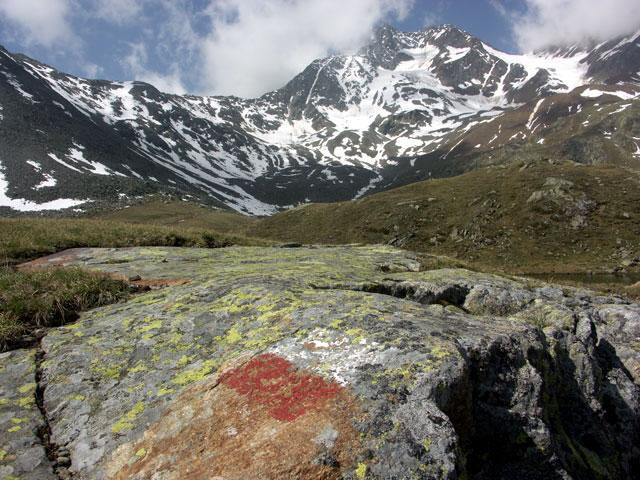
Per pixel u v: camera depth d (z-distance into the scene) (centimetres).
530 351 765
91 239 1984
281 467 443
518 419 679
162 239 2178
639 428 991
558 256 7556
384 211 10662
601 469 802
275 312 798
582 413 884
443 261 1833
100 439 551
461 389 580
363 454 459
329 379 562
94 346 763
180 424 543
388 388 538
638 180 9012
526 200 9088
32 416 593
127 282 1153
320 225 11450
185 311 870
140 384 648
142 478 477
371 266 1532
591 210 8369
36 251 1689
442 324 751
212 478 446
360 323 706
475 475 649
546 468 670
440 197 10556
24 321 888
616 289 4256
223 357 685
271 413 523
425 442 475
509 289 1247
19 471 497
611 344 1248
